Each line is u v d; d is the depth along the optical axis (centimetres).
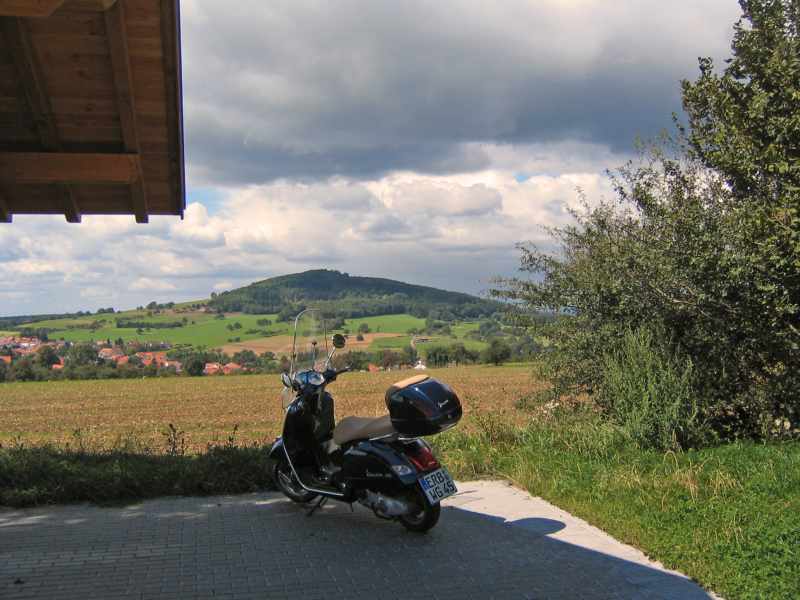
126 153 887
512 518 673
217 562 542
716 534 578
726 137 894
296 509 700
